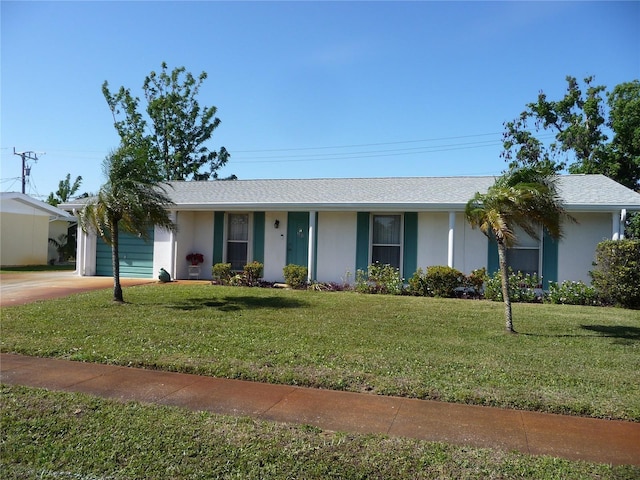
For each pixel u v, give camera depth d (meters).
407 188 16.69
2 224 25.14
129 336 8.16
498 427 4.67
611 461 3.98
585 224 14.07
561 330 9.07
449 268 13.84
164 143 36.09
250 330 8.68
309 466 3.88
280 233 16.84
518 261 14.45
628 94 24.20
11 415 4.87
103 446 4.23
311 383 5.93
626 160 24.17
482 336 8.48
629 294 11.91
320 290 14.93
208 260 17.56
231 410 5.07
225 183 19.92
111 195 11.02
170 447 4.21
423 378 6.03
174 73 35.69
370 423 4.75
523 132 29.12
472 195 15.00
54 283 15.77
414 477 3.73
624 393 5.54
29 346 7.52
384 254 15.84
